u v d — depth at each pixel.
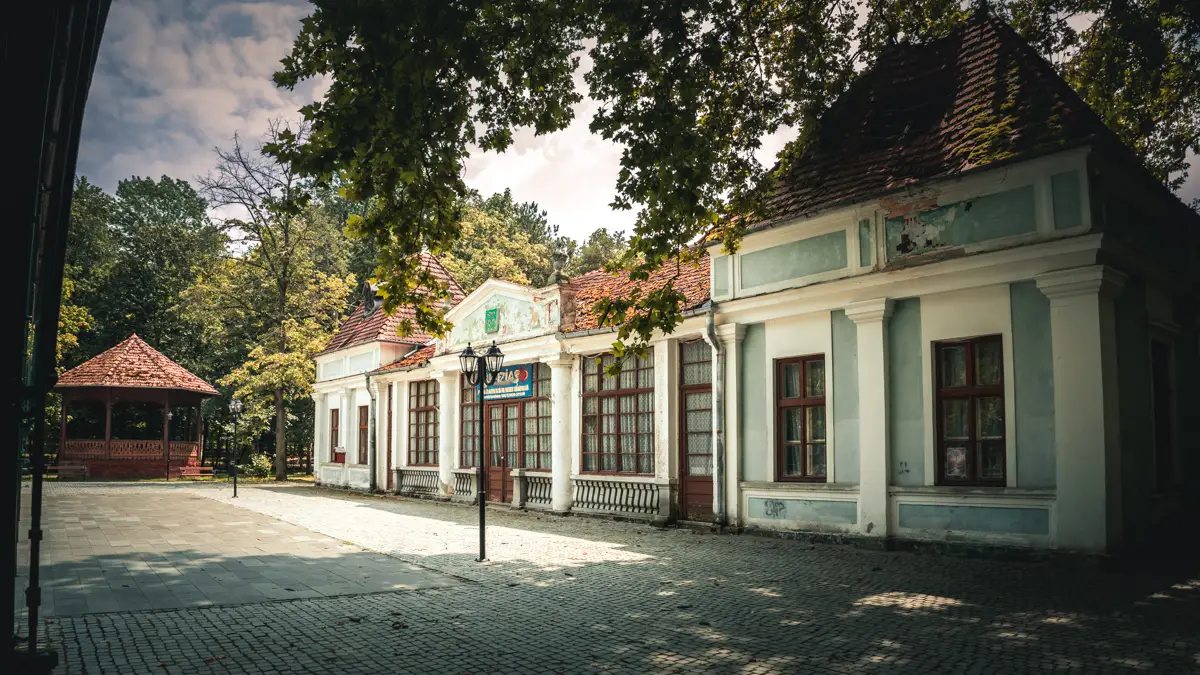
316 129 7.37
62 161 6.83
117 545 13.06
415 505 21.45
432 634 6.96
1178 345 13.01
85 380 35.91
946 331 11.42
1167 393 12.55
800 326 13.41
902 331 11.98
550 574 10.00
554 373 18.28
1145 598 8.02
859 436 12.30
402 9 6.83
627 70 8.38
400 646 6.57
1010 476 10.62
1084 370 9.89
